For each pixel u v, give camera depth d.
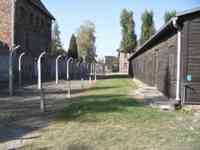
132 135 8.32
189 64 13.34
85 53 84.19
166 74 16.78
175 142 7.69
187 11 12.90
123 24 68.88
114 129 9.01
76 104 13.94
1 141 7.88
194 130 8.97
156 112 11.82
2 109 12.98
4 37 32.12
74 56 75.38
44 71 42.16
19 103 14.89
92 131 8.76
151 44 23.52
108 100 15.28
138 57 36.78
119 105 13.45
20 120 10.55
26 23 36.66
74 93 19.97
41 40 43.31
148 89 21.23
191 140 7.89
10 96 17.78
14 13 32.25
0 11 32.03
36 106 13.89
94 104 13.80
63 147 7.27
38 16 41.75
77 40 85.00
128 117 10.73
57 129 9.12
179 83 13.40
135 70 41.09
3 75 29.67
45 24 45.31
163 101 14.73
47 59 43.06
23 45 35.34
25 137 8.26
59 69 42.34
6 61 30.02
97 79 39.22
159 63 19.80
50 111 12.38
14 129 9.23
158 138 8.04
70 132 8.69
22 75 33.66
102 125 9.54
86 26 85.31
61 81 33.59
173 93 14.46
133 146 7.32
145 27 68.06
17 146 7.41
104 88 23.58
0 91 20.53
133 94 18.48
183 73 13.33
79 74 48.97
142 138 8.02
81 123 9.85
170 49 15.66
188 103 13.32
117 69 93.56
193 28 13.28
